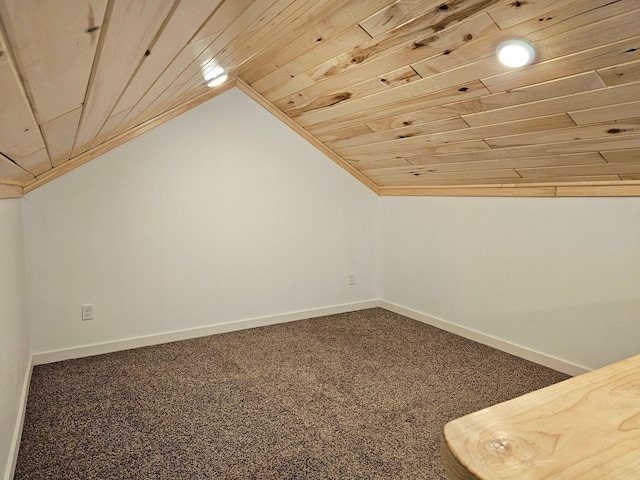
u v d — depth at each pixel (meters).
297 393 2.33
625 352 2.28
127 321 2.99
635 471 0.36
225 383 2.45
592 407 0.45
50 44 0.48
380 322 3.64
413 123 2.52
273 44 2.25
